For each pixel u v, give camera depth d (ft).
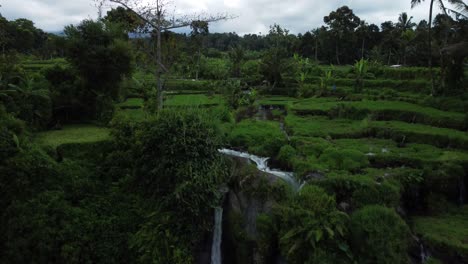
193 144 37.76
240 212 38.81
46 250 33.50
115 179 40.91
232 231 38.29
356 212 34.58
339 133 61.41
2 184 35.06
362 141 58.08
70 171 39.22
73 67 56.85
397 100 90.79
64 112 55.98
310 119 75.97
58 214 35.09
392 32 187.52
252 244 36.14
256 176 39.83
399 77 122.42
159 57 51.62
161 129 37.78
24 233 33.96
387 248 31.40
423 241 35.42
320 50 221.87
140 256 35.37
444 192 42.88
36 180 36.70
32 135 44.29
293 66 139.85
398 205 38.17
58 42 54.29
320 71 153.69
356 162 46.03
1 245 34.37
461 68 84.33
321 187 38.70
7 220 34.65
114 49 54.39
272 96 127.03
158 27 50.52
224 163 41.37
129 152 40.68
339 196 38.75
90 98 57.16
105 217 37.11
